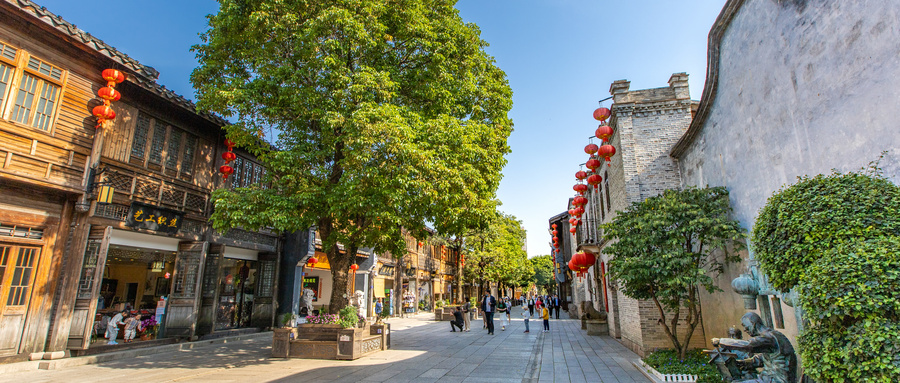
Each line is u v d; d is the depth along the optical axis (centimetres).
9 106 817
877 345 347
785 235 482
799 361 623
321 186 974
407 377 808
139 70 1009
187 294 1183
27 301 853
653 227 828
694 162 1025
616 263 834
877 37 477
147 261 1351
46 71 884
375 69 1032
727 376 630
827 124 554
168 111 1140
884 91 467
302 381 759
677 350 841
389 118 888
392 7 1049
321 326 1046
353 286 2042
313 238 1586
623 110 1202
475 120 1123
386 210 913
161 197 1102
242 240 1379
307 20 926
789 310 655
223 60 1038
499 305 1969
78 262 922
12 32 830
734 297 847
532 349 1228
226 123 1265
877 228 415
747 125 759
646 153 1165
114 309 1248
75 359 884
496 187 1129
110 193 927
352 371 859
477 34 1192
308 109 955
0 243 820
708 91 895
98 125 955
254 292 1518
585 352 1174
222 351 1111
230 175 1348
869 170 486
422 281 3234
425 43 1041
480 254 3106
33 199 869
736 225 791
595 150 1111
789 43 630
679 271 786
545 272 6469
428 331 1784
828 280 386
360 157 854
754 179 739
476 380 786
